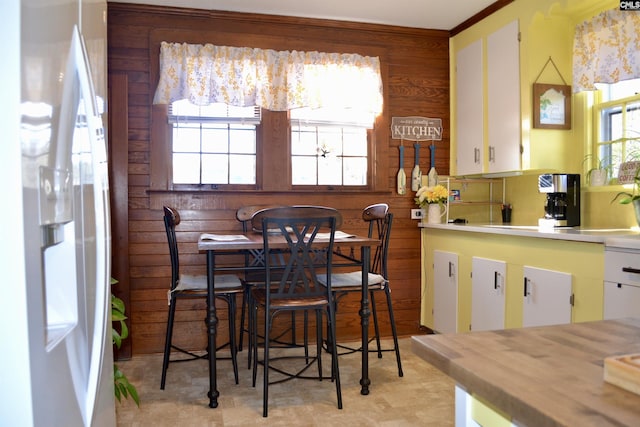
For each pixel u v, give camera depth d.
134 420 2.47
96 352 0.99
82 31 0.92
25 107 0.60
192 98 3.49
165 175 3.55
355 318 3.95
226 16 3.64
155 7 3.52
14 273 0.59
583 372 0.71
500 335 0.90
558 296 2.62
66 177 0.79
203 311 3.63
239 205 3.69
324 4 3.52
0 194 0.58
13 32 0.58
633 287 2.20
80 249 0.88
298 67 3.70
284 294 2.55
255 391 2.86
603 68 3.05
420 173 4.06
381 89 3.91
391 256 4.05
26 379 0.60
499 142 3.55
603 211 3.14
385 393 2.81
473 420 0.83
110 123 3.43
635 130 3.02
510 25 3.43
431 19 3.85
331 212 2.54
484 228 3.22
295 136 3.86
